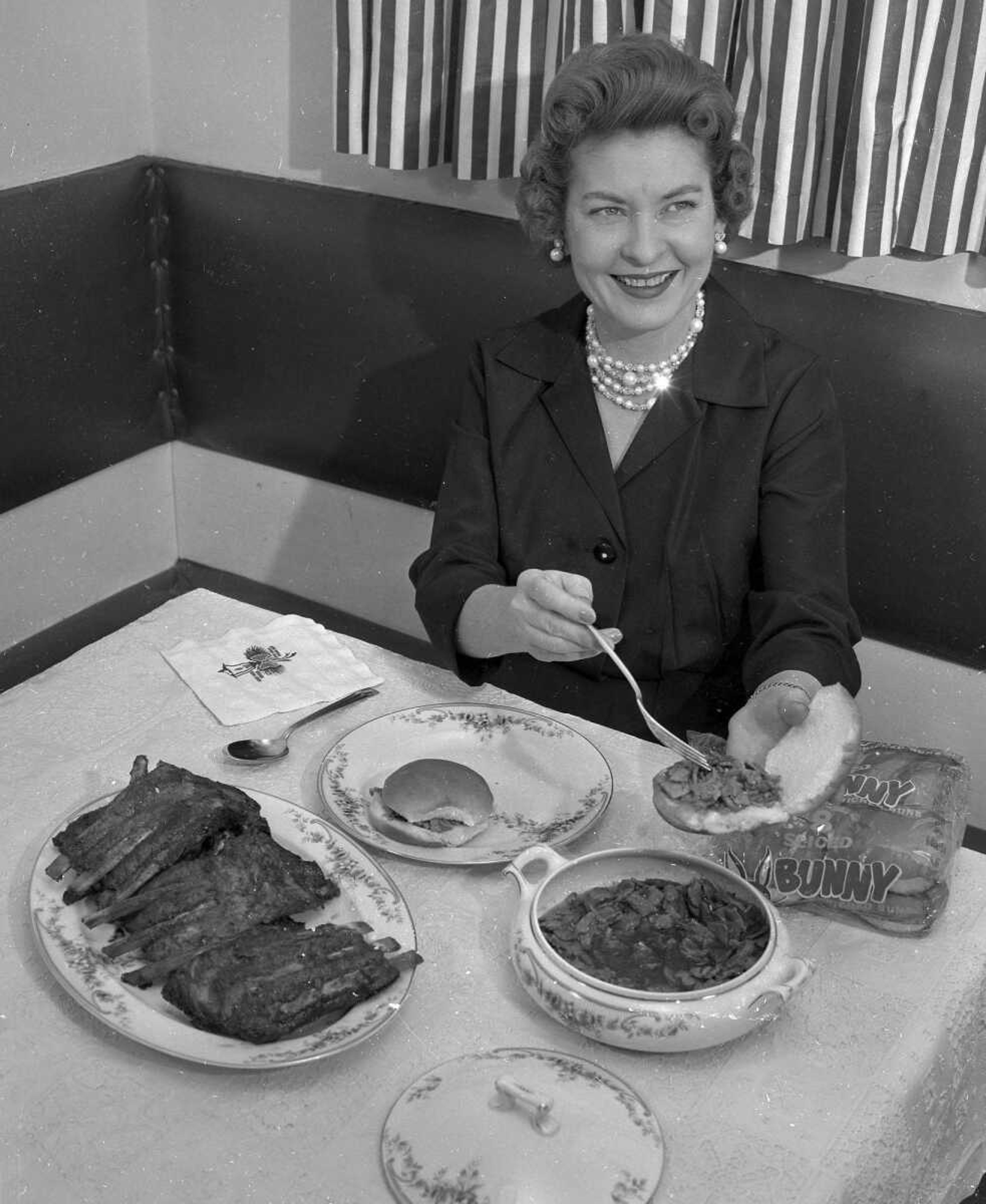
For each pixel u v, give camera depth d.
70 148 3.00
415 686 1.86
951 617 2.50
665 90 1.82
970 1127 1.42
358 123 2.64
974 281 2.34
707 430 2.05
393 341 2.96
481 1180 1.10
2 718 1.75
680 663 2.10
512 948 1.32
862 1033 1.30
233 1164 1.16
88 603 3.42
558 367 2.10
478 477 2.14
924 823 1.42
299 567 3.45
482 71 2.50
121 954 1.34
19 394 3.04
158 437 3.43
